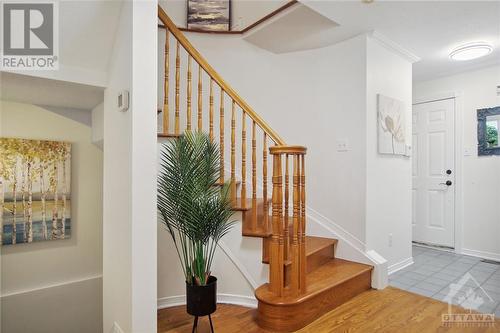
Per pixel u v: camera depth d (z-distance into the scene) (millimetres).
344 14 2506
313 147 3180
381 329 2051
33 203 2734
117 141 1916
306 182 3232
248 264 2379
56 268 2861
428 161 4215
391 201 3188
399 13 2473
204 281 1938
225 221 2053
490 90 3682
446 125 4047
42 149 2785
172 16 3344
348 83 2961
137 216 1669
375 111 2955
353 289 2553
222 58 3256
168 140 2246
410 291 2697
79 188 2996
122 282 1795
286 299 2061
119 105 1814
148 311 1691
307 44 3123
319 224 3137
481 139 3738
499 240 3596
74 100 2578
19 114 2705
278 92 3324
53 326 2824
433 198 4160
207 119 3166
